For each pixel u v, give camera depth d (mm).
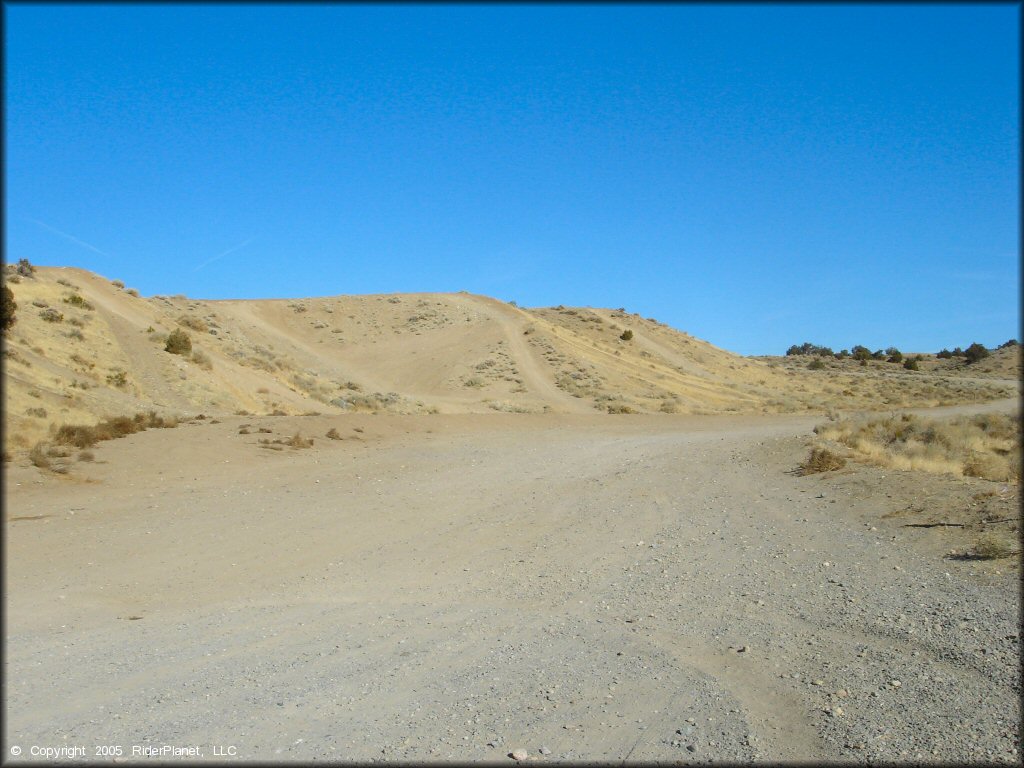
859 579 9633
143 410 27969
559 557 12125
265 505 16219
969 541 10773
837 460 19625
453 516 15789
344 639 7895
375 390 62781
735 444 29016
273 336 79500
